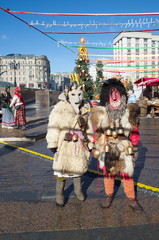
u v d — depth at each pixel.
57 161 2.85
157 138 7.46
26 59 135.50
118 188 3.57
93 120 2.85
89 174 4.23
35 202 3.11
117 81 2.83
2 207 2.96
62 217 2.68
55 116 2.86
